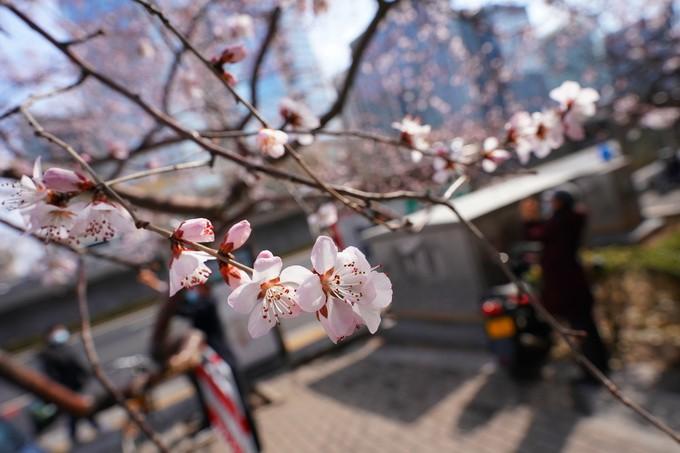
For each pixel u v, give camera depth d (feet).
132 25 16.15
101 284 57.57
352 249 2.73
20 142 10.67
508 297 15.06
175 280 2.66
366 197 4.04
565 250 13.30
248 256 15.80
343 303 2.63
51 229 2.79
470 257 17.37
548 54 32.78
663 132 55.62
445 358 18.60
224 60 4.33
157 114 4.38
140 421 5.21
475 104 31.32
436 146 6.34
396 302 21.45
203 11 9.38
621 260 17.67
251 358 23.00
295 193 7.23
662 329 15.20
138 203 7.42
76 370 20.58
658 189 42.50
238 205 10.60
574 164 40.78
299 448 15.23
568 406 12.81
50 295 55.06
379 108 28.96
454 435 13.23
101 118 17.75
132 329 44.83
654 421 3.49
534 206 15.37
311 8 8.15
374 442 14.21
